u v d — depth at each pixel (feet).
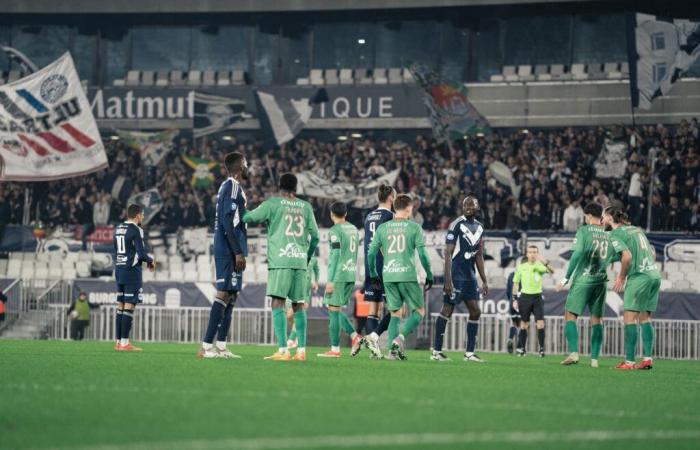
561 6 323.16
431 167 299.99
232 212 112.27
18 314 247.91
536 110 313.94
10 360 114.32
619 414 67.51
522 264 184.44
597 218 134.51
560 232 272.51
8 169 275.80
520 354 184.24
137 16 354.54
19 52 355.97
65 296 250.37
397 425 56.75
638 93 276.21
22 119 277.23
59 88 279.28
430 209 290.15
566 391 84.89
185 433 51.78
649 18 275.39
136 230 151.43
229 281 116.16
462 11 335.88
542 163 289.94
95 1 341.62
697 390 93.45
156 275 281.54
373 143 313.53
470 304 140.67
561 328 215.51
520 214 282.15
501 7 330.13
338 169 306.76
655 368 141.79
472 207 139.03
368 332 135.74
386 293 129.08
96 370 95.25
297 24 348.79
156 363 108.27
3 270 285.64
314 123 322.55
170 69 354.95
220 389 75.25
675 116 301.43
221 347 120.98
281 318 115.65
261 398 69.10
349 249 138.41
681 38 274.16
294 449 47.14
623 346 212.64
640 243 133.28
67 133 278.87
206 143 326.03
